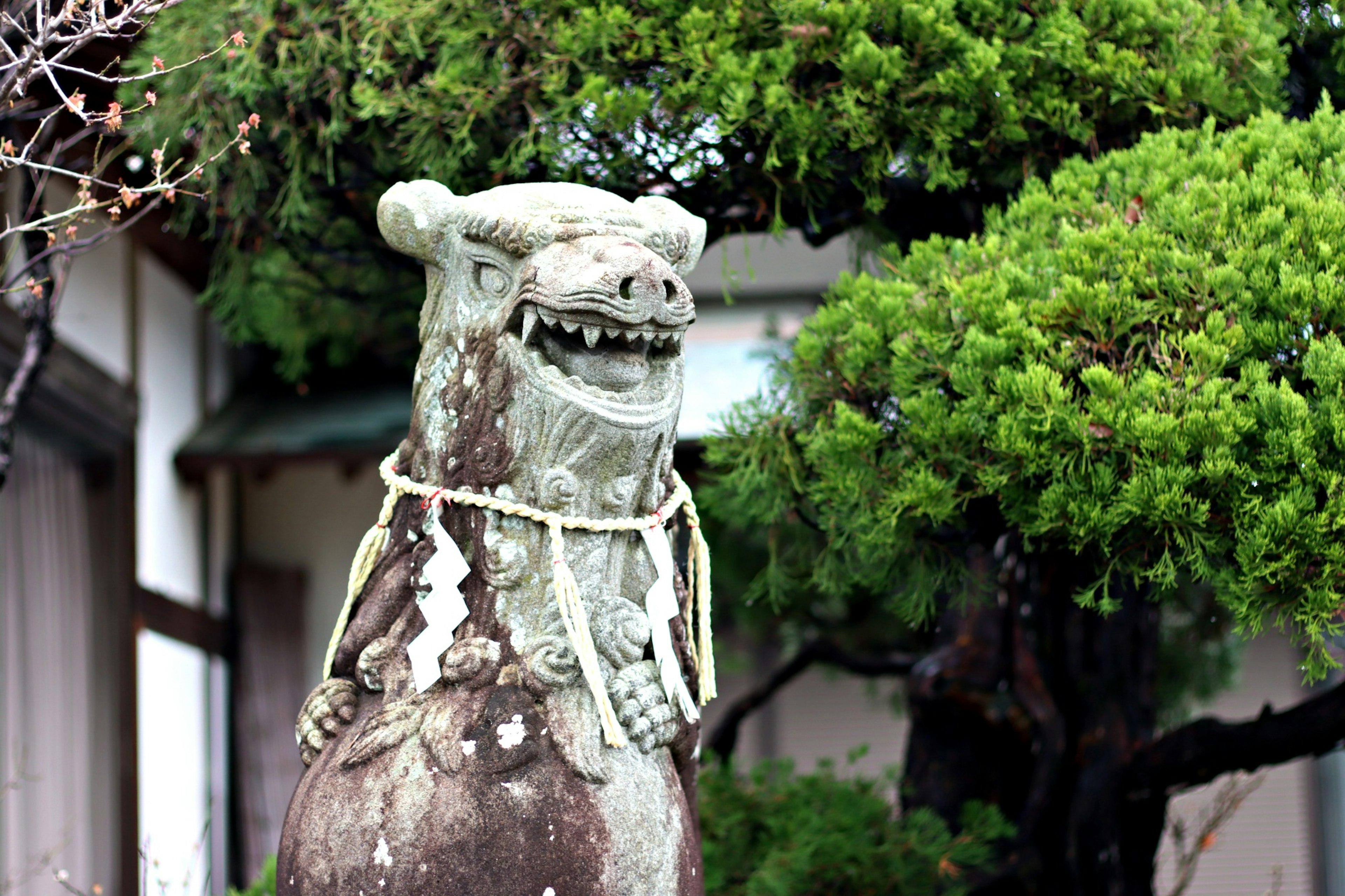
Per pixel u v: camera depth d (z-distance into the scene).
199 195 3.21
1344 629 2.51
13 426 3.38
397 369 7.38
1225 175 2.77
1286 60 3.25
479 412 2.23
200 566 6.77
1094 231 2.74
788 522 3.62
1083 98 3.14
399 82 3.32
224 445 6.59
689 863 2.23
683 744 2.36
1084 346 2.65
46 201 4.41
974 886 3.98
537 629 2.21
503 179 3.51
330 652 2.37
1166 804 4.16
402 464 2.36
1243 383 2.51
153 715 6.02
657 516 2.31
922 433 2.71
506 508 2.21
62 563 5.45
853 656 5.04
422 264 3.84
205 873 6.43
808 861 3.63
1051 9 3.19
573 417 2.17
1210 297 2.59
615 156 3.29
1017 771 4.29
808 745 8.10
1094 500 2.55
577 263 2.15
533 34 3.26
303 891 2.13
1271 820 7.80
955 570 3.10
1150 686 4.18
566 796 2.11
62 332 5.30
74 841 5.29
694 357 7.16
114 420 5.68
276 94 3.40
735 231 3.71
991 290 2.73
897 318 2.83
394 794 2.11
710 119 3.25
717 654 5.21
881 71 3.11
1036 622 4.16
